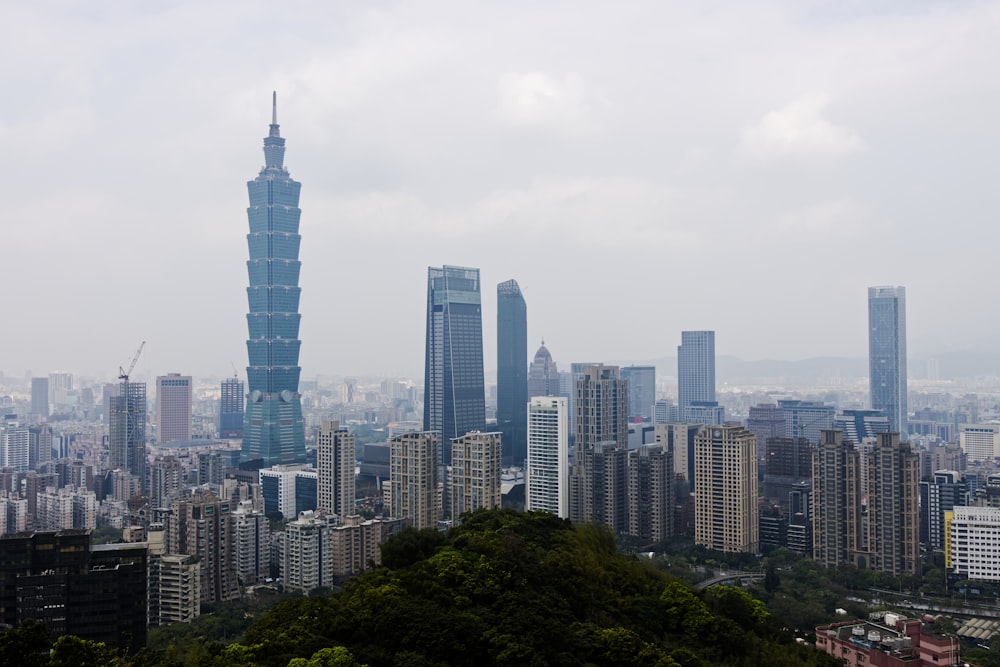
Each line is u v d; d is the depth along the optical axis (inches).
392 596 6707.7
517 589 7234.3
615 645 6353.3
